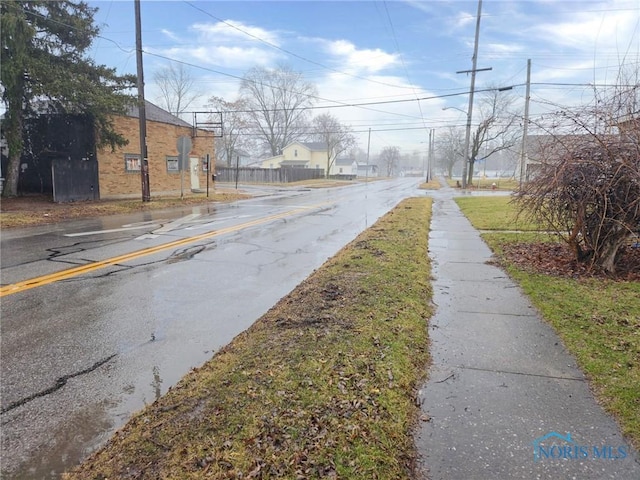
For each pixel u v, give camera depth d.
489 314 4.24
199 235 9.22
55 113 15.56
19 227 10.33
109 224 10.95
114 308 4.57
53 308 4.55
